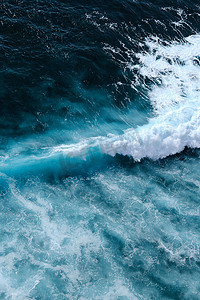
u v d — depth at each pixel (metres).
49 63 26.12
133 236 18.36
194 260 17.64
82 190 20.16
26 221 18.42
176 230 18.84
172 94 26.22
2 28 27.16
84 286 16.36
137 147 22.12
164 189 20.78
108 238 18.16
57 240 17.84
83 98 24.75
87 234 18.22
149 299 16.14
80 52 27.33
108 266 17.11
